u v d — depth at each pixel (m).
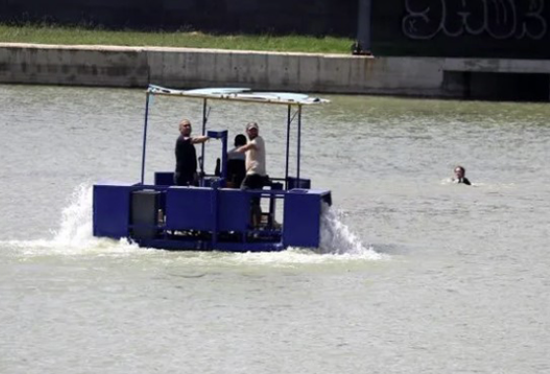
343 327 74.56
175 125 157.25
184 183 88.75
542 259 92.31
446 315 77.50
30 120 159.12
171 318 75.00
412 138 155.62
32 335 71.88
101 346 70.44
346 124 165.62
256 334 72.88
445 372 67.94
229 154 88.94
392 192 119.50
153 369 67.25
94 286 80.19
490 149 149.00
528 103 198.50
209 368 67.50
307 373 67.25
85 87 198.75
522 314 78.19
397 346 71.75
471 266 89.38
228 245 87.00
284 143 147.75
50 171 125.12
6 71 199.62
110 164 130.38
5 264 84.62
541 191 122.19
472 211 110.38
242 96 90.12
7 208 105.44
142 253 86.56
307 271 84.62
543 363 69.62
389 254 91.81
